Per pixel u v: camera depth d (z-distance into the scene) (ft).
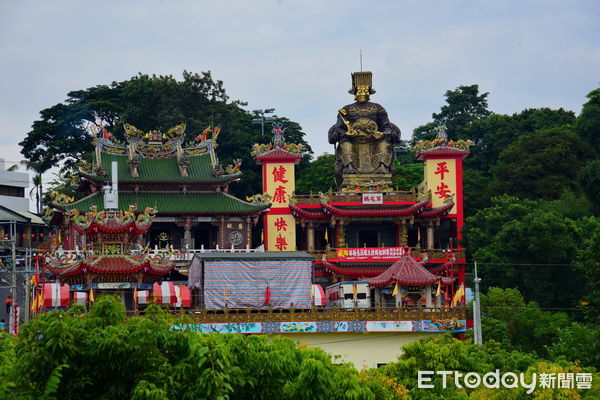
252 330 274.77
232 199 368.48
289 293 286.25
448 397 179.73
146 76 512.63
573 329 234.58
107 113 502.79
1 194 500.33
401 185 453.58
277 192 385.29
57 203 351.25
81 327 126.72
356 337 280.51
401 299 288.92
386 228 385.50
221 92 508.12
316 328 277.44
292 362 139.54
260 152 385.91
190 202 364.58
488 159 512.63
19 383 119.65
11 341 143.74
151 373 122.11
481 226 365.40
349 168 384.88
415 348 196.24
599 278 204.23
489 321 282.36
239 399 130.72
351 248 367.04
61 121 496.64
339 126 390.63
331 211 366.84
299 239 395.55
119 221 278.05
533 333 290.97
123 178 363.15
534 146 417.90
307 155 533.14
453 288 351.05
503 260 329.52
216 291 282.36
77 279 277.03
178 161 372.58
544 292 323.16
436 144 390.01
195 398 121.29
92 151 498.69
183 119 487.61
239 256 287.48
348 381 144.36
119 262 276.21
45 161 501.15
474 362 192.85
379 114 392.68
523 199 403.54
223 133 493.77
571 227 331.98
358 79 395.75
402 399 178.19
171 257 329.72
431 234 378.32
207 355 123.75
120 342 122.31
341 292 301.02
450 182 387.75
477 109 570.46
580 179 371.76
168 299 280.10
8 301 329.31
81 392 122.72
